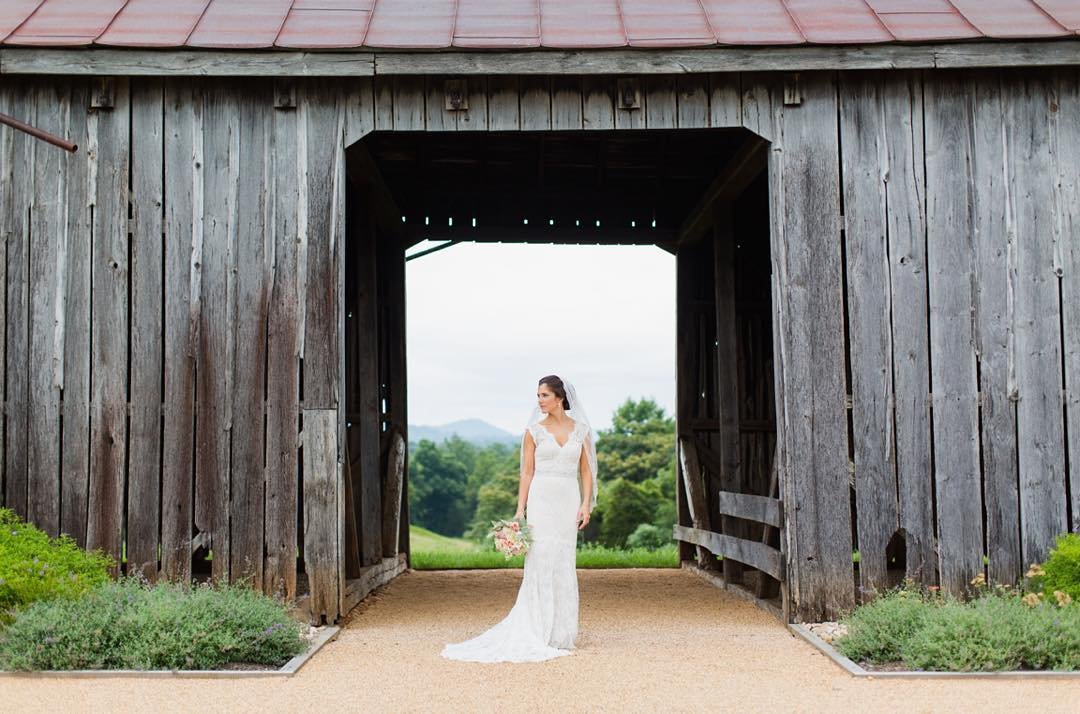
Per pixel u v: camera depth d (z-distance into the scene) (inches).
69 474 300.0
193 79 307.6
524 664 245.9
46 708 201.3
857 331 303.0
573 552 272.1
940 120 307.1
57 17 311.3
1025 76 308.2
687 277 486.0
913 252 304.7
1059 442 301.0
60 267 304.7
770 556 314.8
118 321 303.3
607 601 368.8
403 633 293.4
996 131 307.1
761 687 222.8
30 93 307.3
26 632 233.0
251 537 297.3
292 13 319.0
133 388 301.9
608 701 210.1
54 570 259.9
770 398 467.2
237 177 305.4
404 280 474.0
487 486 2423.7
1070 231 305.7
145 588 275.4
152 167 306.2
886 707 205.3
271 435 299.3
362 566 396.5
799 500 299.6
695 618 324.5
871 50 298.0
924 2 321.4
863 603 296.2
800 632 284.2
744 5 323.9
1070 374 302.7
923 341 302.8
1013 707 204.2
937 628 241.8
